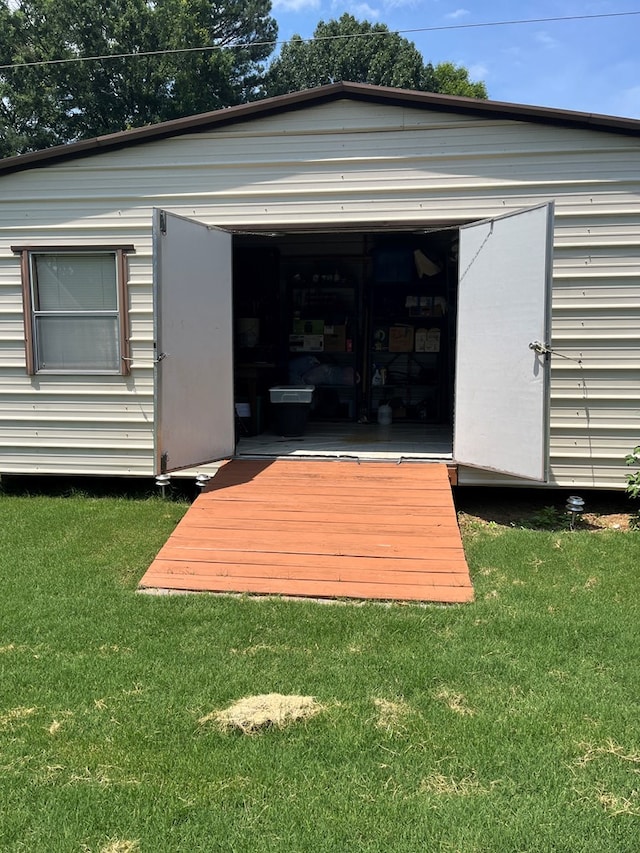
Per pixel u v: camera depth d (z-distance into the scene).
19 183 5.81
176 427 5.06
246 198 5.55
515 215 4.80
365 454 5.86
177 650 3.02
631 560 4.23
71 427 6.05
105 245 5.77
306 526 4.35
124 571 4.07
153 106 22.17
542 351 4.62
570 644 3.06
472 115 5.22
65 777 2.14
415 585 3.72
